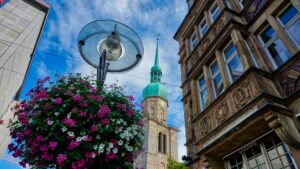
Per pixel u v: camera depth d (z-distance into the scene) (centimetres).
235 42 748
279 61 659
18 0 1430
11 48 1145
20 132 382
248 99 598
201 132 779
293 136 479
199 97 941
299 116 511
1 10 1260
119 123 396
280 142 546
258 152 600
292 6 676
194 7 1273
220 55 834
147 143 5234
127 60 554
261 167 578
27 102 407
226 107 682
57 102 384
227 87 721
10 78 1187
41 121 372
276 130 496
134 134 415
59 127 363
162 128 5869
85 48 520
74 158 336
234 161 679
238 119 595
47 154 347
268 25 741
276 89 599
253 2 828
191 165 907
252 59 706
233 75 752
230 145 649
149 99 6297
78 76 468
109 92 466
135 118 453
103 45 539
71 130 364
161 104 6266
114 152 367
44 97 399
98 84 460
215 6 1066
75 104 398
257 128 566
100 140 372
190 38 1267
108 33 543
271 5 733
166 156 5391
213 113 740
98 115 386
